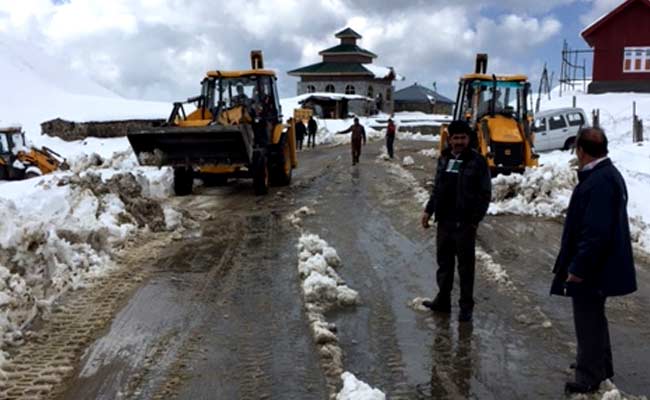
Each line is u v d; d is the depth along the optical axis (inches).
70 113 1850.4
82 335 201.3
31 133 1400.1
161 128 461.1
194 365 180.1
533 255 309.4
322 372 175.5
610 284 149.8
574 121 884.6
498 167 522.6
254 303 233.3
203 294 244.1
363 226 380.2
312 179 639.1
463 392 164.9
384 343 196.7
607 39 1326.3
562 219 404.8
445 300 223.9
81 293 243.6
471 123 569.0
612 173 150.1
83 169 680.4
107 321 214.1
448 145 220.1
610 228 147.4
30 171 820.6
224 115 530.9
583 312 159.3
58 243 258.8
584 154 153.4
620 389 167.0
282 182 576.7
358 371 177.0
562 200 427.5
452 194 214.5
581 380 162.1
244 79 553.3
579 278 150.6
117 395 162.1
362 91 2225.6
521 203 427.8
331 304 232.2
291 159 609.3
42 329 205.8
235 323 213.2
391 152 904.3
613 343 199.3
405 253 311.4
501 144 524.1
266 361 182.7
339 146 1250.0
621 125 1034.7
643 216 399.2
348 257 303.9
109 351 189.5
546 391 165.2
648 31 1300.4
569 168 503.8
